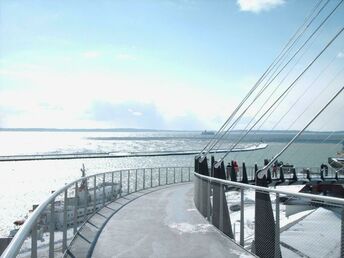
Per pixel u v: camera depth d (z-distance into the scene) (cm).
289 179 3775
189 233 1005
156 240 923
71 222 866
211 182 1195
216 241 909
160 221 1193
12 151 17688
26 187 6738
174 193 2202
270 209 720
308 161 8075
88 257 762
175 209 1478
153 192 2273
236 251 812
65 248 727
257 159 9125
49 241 584
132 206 1559
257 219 779
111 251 817
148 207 1532
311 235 566
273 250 703
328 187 3269
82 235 940
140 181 3650
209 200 1201
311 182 3631
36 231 474
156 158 12312
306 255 575
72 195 902
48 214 591
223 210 1002
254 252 790
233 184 900
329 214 532
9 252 315
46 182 7312
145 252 810
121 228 1075
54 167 9644
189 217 1280
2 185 6888
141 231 1033
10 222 4019
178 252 807
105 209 1438
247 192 933
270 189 687
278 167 4050
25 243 450
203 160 2231
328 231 529
